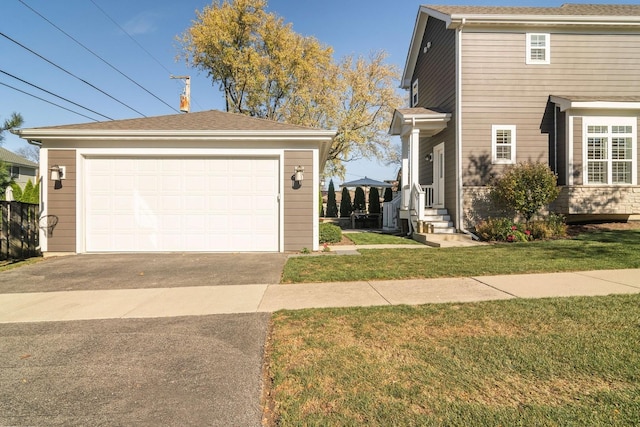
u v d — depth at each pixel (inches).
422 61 625.6
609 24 454.0
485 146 462.3
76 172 352.8
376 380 107.6
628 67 467.5
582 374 108.2
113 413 96.5
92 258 328.8
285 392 102.4
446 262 287.9
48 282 242.8
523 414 89.8
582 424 85.7
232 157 362.0
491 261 287.0
